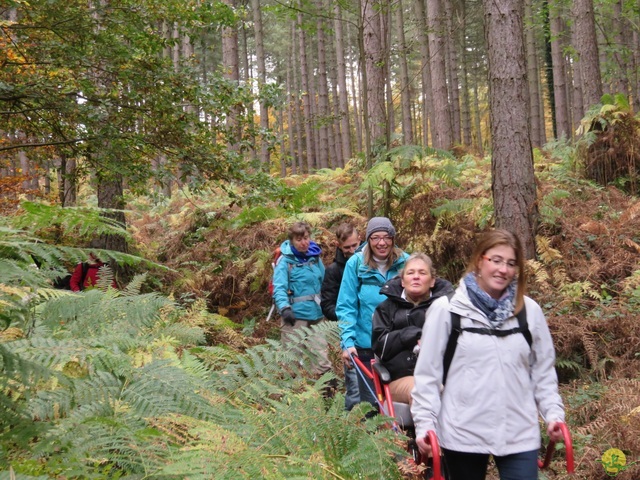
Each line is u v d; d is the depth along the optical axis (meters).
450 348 3.03
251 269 9.20
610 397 4.90
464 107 27.52
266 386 3.05
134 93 7.39
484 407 2.95
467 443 2.96
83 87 7.35
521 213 7.25
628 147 9.73
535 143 22.81
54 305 3.08
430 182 9.61
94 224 2.68
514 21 7.23
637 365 5.64
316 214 9.60
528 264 7.05
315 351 3.62
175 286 9.03
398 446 2.72
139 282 4.23
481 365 2.97
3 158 10.45
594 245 7.64
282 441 2.55
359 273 5.03
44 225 2.68
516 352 2.98
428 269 4.07
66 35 7.32
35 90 6.97
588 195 9.37
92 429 2.49
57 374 2.40
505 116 7.26
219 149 8.16
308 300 6.34
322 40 24.30
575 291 6.59
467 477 3.12
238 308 8.98
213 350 4.30
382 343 4.03
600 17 19.25
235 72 16.66
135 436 2.51
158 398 2.72
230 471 2.17
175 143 7.94
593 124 10.20
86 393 2.70
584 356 6.06
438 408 3.02
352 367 4.93
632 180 9.69
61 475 2.26
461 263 8.16
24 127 7.84
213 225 10.54
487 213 8.16
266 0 28.05
